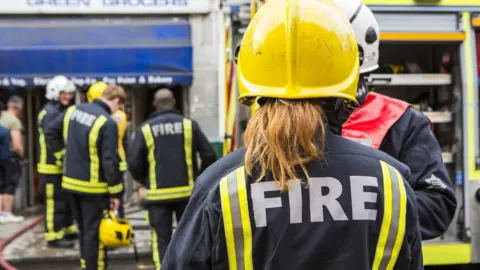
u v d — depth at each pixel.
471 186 4.77
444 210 2.30
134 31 9.11
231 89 5.36
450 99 4.90
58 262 6.48
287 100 1.58
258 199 1.50
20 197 9.43
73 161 5.32
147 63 8.97
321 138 1.55
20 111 8.91
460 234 4.79
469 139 4.77
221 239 1.50
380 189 1.52
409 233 1.53
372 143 2.43
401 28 4.63
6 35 9.01
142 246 6.83
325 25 1.61
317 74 1.59
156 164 5.27
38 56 8.91
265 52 1.62
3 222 8.42
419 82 4.86
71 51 8.93
